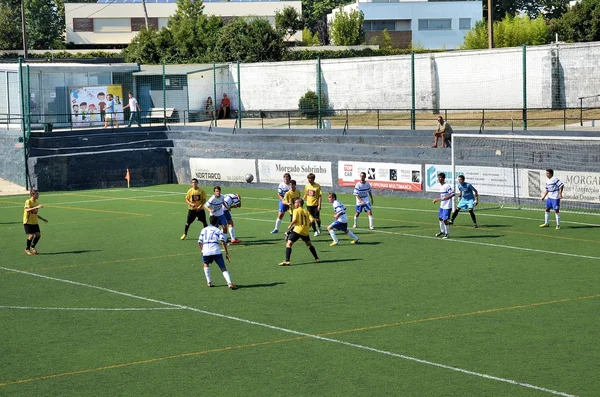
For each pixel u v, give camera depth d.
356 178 49.19
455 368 17.62
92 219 42.03
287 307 23.28
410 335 20.20
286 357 18.66
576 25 89.25
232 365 18.16
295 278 27.09
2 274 28.89
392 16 113.94
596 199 40.00
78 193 54.34
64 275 28.52
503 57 63.12
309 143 55.25
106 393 16.56
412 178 46.81
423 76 67.25
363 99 70.56
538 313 22.08
